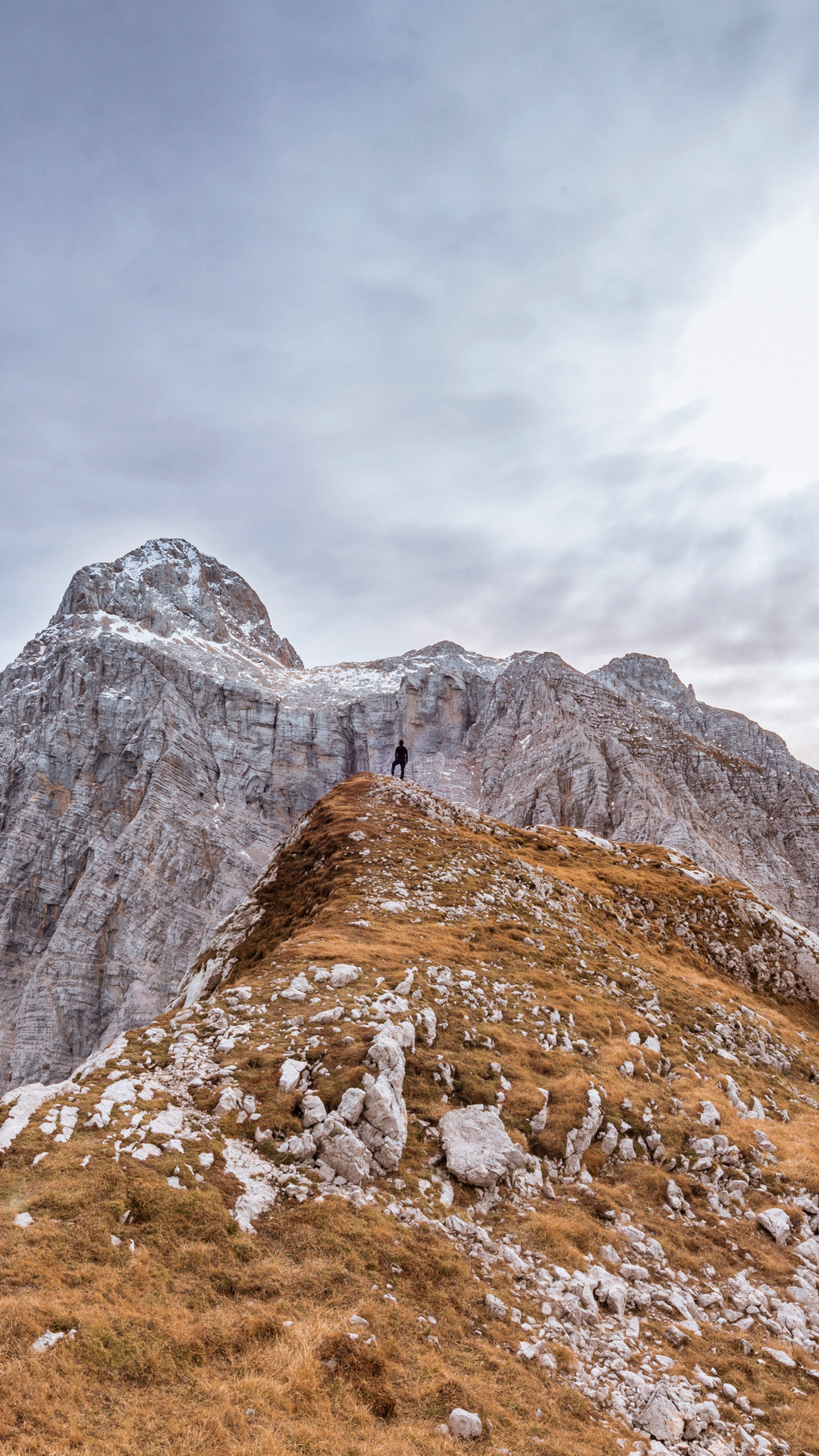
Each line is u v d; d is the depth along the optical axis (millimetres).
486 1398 11664
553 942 39062
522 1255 16188
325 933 32719
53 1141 14242
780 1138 25125
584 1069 25328
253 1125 16922
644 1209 19812
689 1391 13172
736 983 54969
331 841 52219
